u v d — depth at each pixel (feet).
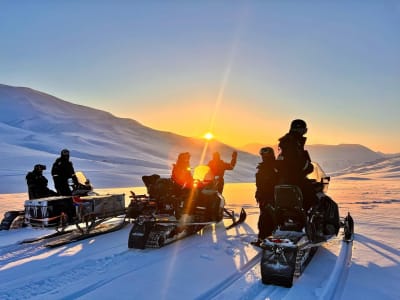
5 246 21.58
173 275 15.92
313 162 22.30
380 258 18.20
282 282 14.35
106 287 14.52
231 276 15.80
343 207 36.99
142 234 20.39
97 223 25.05
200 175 25.95
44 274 16.21
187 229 23.61
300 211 16.34
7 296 13.71
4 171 110.11
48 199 22.99
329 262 17.56
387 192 54.03
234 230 25.82
